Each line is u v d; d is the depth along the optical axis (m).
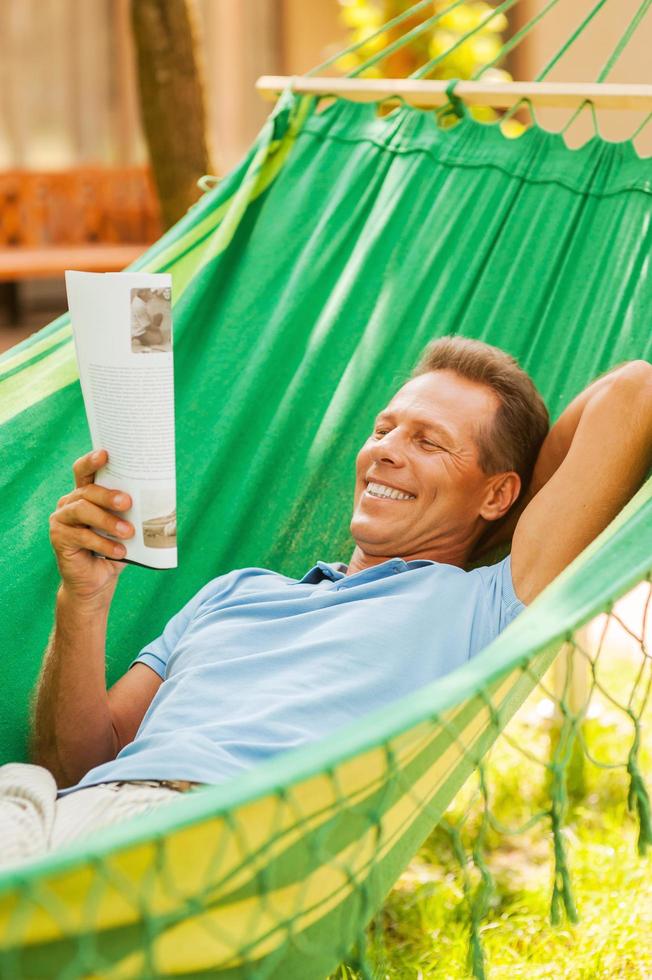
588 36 7.47
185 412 2.87
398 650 2.06
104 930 1.49
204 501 2.80
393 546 2.34
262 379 2.90
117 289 1.89
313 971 1.85
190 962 1.60
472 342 2.43
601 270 2.82
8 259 7.94
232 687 2.06
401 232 3.02
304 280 2.98
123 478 1.97
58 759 2.24
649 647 4.28
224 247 2.98
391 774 1.58
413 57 5.93
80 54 9.27
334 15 9.47
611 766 1.72
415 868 3.12
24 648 2.50
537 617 1.69
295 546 2.80
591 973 2.69
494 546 2.47
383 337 2.92
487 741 1.98
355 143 3.12
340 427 2.86
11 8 9.06
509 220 2.94
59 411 2.71
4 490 2.61
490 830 3.23
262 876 1.54
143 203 9.35
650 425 2.22
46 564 2.57
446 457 2.31
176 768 1.88
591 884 2.98
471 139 3.03
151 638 2.64
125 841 1.31
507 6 3.07
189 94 4.26
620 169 2.89
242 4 9.33
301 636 2.14
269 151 3.13
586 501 2.18
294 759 1.44
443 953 2.75
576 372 2.77
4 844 1.73
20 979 1.47
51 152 9.35
